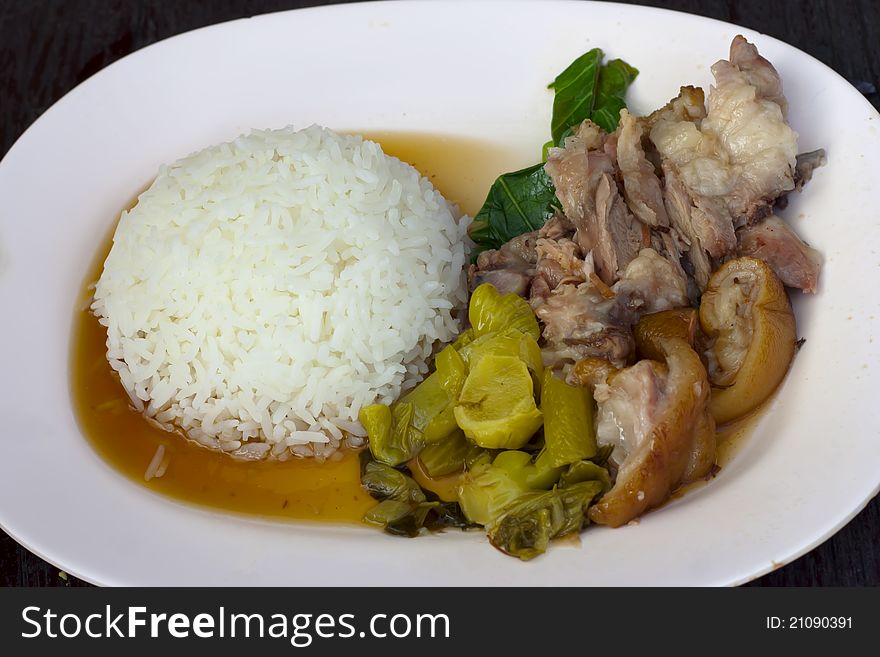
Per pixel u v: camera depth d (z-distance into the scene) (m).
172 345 0.29
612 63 0.33
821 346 0.26
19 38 0.39
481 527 0.25
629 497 0.23
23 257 0.31
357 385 0.29
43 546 0.23
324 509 0.27
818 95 0.30
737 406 0.26
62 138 0.34
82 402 0.29
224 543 0.24
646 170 0.29
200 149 0.35
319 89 0.35
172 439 0.29
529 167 0.33
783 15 0.38
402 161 0.35
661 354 0.26
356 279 0.28
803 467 0.23
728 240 0.28
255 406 0.29
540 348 0.27
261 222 0.29
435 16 0.35
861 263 0.27
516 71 0.35
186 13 0.40
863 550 0.25
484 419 0.25
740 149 0.28
